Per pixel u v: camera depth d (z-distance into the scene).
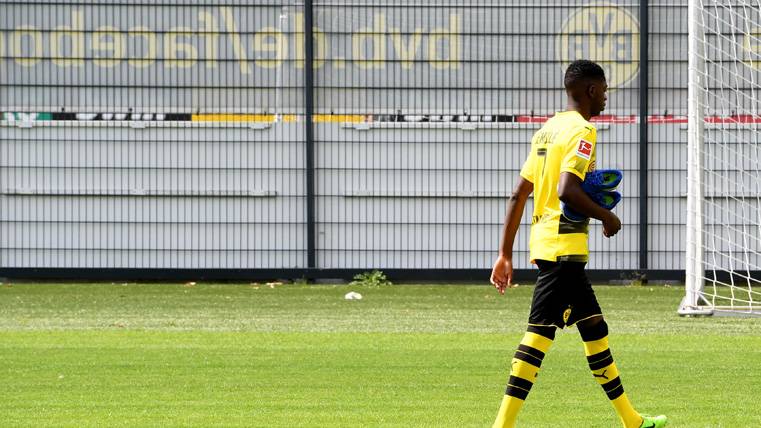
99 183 44.72
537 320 16.47
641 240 44.00
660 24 43.91
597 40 44.12
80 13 44.38
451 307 37.69
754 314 33.59
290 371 24.56
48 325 32.97
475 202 44.50
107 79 44.50
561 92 44.22
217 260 44.81
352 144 44.47
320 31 44.34
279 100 44.41
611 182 16.17
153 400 21.12
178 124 44.50
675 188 44.16
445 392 22.02
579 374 24.12
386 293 41.88
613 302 38.88
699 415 19.59
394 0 44.22
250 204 44.66
